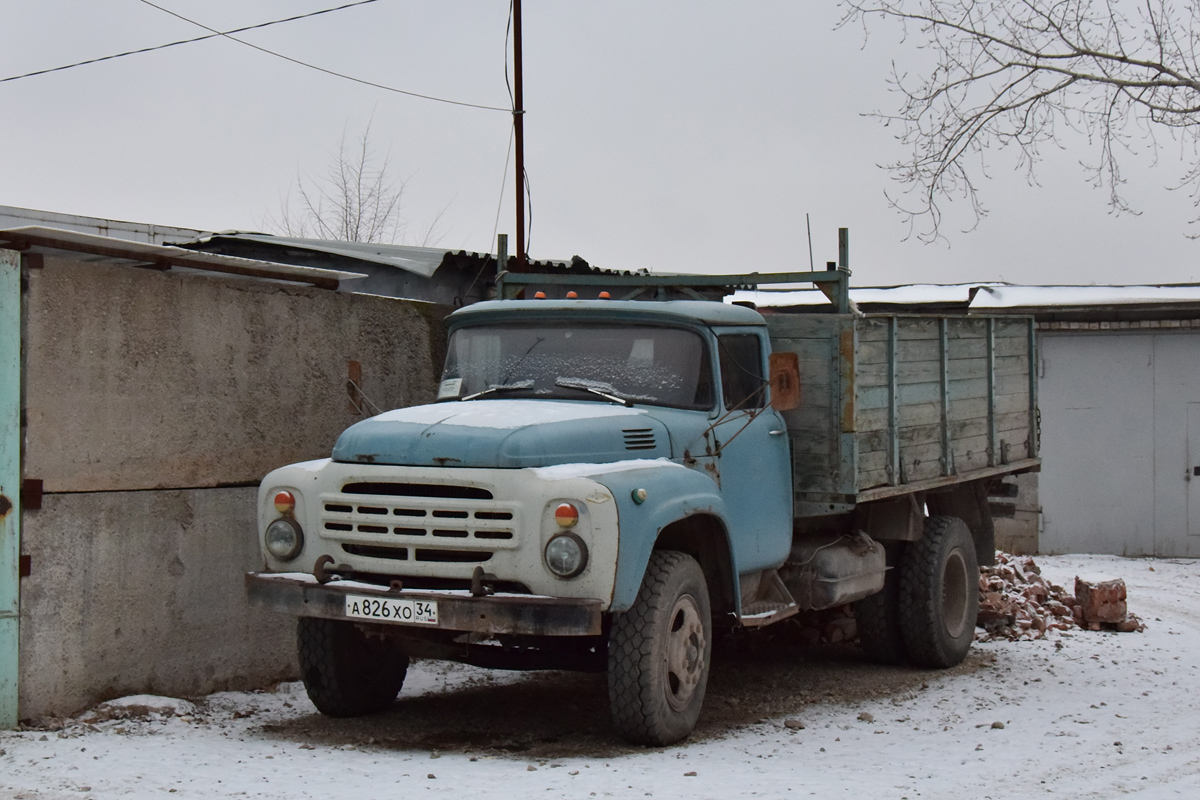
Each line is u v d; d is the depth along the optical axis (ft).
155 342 23.76
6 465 21.16
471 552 20.18
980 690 27.48
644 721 20.67
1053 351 57.16
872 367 26.86
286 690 26.16
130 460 23.29
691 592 21.70
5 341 21.15
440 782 18.06
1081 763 20.47
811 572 27.04
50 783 17.54
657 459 22.12
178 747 20.25
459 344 25.22
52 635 21.90
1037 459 35.94
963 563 31.24
